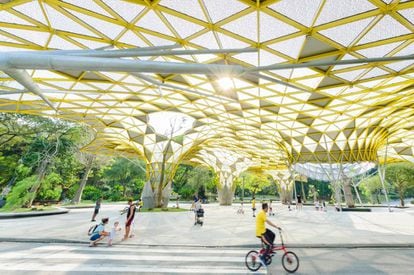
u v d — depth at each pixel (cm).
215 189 9156
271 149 4503
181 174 8100
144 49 491
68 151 4028
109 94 2066
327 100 2042
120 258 994
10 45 1292
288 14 1043
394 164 5812
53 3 1017
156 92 2036
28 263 919
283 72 1570
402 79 1595
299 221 2192
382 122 2781
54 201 4850
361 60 491
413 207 4650
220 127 3284
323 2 966
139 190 7781
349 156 3347
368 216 2645
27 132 3969
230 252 1101
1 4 1020
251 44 1284
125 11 1080
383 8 972
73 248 1167
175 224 1953
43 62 414
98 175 6938
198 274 809
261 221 893
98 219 2288
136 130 3356
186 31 1220
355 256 1035
